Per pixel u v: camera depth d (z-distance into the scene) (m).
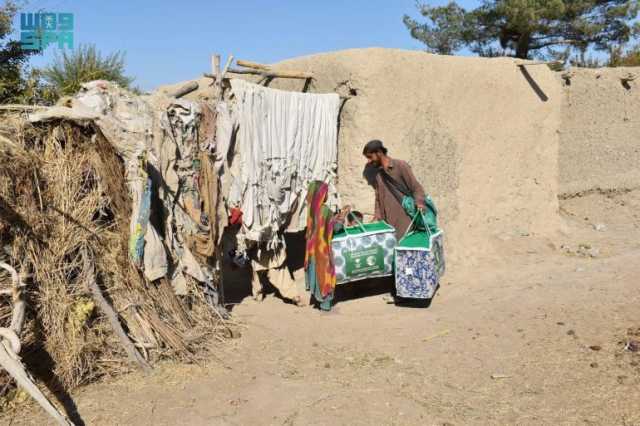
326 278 5.53
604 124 10.10
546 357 4.24
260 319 5.41
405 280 5.51
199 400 3.76
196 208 4.93
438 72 6.84
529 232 8.05
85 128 4.18
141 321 4.31
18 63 10.23
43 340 3.89
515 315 5.16
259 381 4.04
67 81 11.27
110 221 4.35
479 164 7.44
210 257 5.16
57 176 4.05
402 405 3.65
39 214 3.92
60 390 3.85
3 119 4.01
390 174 5.86
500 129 7.66
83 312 4.04
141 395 3.83
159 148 4.57
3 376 3.65
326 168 6.14
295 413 3.57
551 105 8.27
